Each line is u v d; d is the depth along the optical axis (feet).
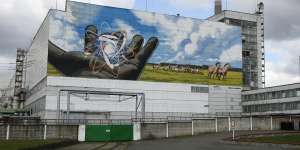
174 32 329.93
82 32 299.79
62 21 294.87
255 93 351.46
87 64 297.94
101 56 303.07
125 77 307.99
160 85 318.04
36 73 336.08
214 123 247.91
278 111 330.13
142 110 260.01
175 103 321.32
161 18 326.65
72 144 171.94
